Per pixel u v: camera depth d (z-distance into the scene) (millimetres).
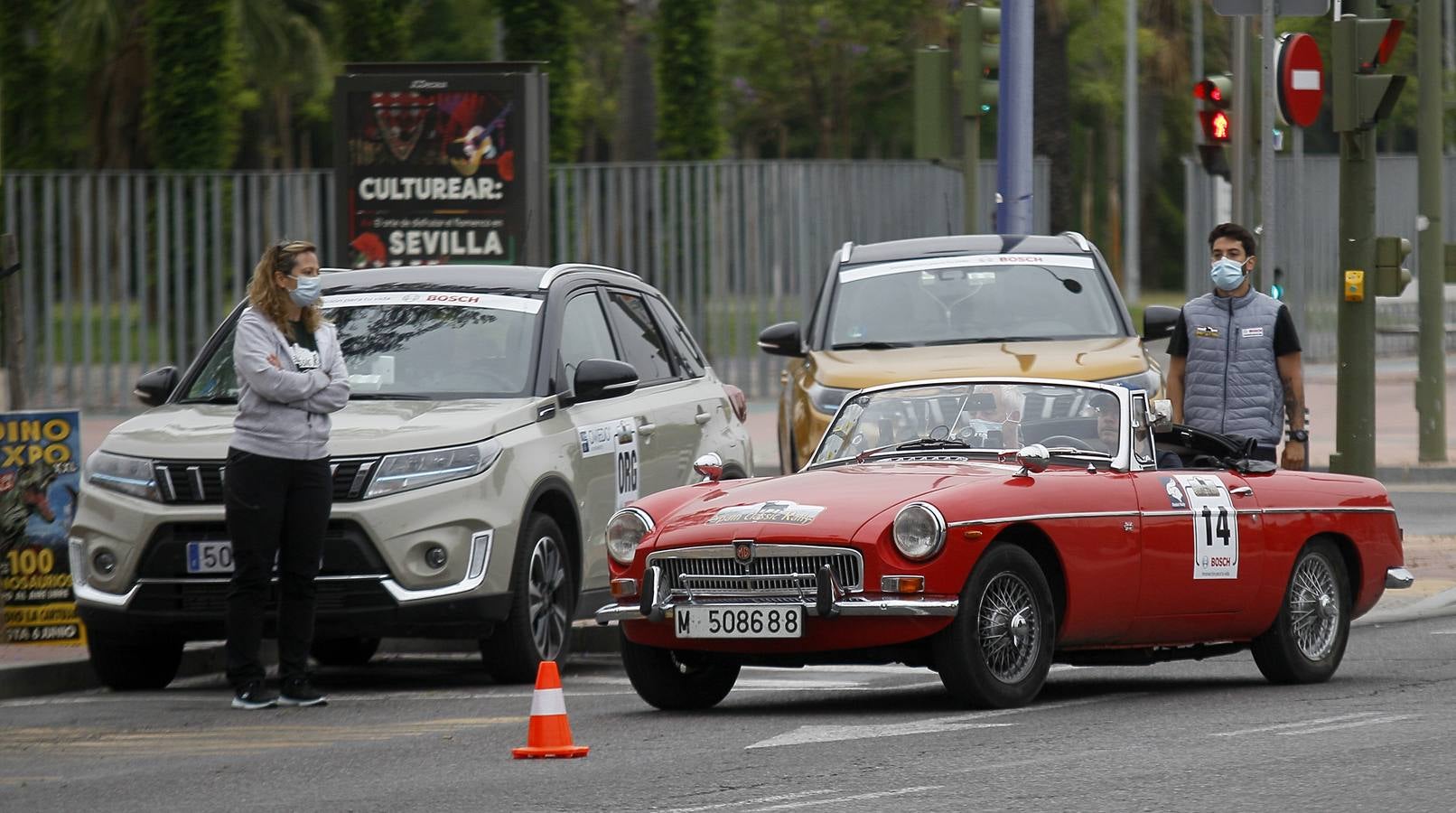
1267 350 43750
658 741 30969
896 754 28797
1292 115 64188
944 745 29531
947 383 38188
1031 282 55062
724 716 33969
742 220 108375
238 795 27094
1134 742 29625
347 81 78750
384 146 78750
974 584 32531
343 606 37500
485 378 41219
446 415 39250
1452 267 76375
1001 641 33188
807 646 32688
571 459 40906
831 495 33594
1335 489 39125
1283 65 64125
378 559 37500
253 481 35812
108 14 127375
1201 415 44062
